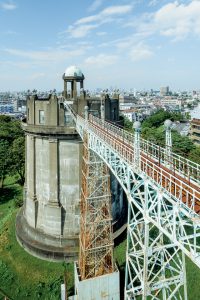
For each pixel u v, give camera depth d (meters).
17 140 64.25
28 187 42.44
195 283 30.00
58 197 38.50
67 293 31.12
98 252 30.72
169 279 21.44
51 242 37.88
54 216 38.41
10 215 49.66
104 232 31.02
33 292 31.97
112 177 40.69
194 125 112.62
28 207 42.25
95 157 29.67
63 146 37.84
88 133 28.80
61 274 33.75
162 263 23.19
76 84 46.06
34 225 40.62
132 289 22.50
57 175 38.12
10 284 33.62
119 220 42.06
